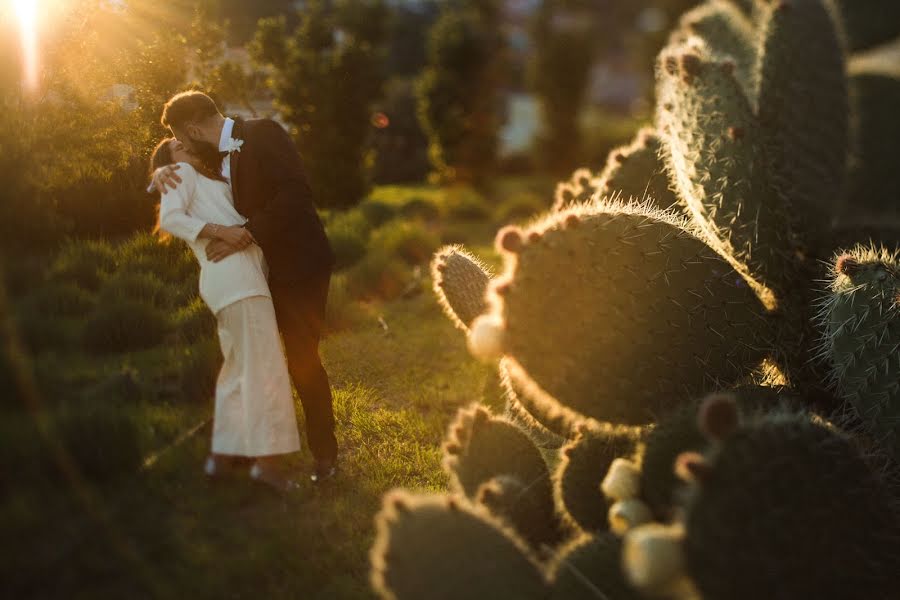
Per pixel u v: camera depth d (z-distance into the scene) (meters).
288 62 7.07
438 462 3.21
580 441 2.64
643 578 1.71
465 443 2.69
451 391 3.94
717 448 1.85
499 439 2.66
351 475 2.96
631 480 2.33
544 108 20.67
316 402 2.84
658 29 17.88
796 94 4.05
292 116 7.34
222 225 2.65
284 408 2.64
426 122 16.92
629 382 2.36
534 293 2.25
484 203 14.12
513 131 26.42
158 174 2.63
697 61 3.34
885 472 2.56
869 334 2.69
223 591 2.09
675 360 2.42
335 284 4.45
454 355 4.39
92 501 2.04
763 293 3.19
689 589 1.77
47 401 2.11
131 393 2.31
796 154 4.04
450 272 3.16
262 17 5.34
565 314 2.27
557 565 2.19
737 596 1.73
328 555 2.39
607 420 2.38
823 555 1.81
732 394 2.60
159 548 2.10
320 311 2.83
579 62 20.30
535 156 20.81
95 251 2.51
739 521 1.76
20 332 2.17
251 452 2.53
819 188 4.02
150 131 3.00
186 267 2.86
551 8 21.84
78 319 2.34
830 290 3.00
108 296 2.45
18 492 1.94
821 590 1.78
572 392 2.31
